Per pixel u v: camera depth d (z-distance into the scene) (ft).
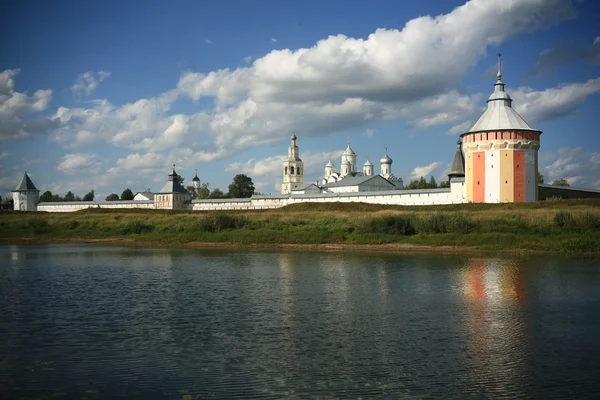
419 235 174.70
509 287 95.45
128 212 282.56
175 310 77.30
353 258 144.15
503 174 235.20
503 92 247.50
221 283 101.55
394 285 98.43
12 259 145.79
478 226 174.50
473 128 247.70
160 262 137.39
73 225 243.60
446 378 48.73
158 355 55.77
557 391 45.68
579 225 163.12
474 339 61.21
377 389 46.11
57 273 116.37
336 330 65.51
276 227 204.64
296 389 46.14
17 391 46.16
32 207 442.91
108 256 153.89
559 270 115.75
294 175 501.56
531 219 173.47
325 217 210.18
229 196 490.49
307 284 100.07
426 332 64.39
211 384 47.39
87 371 51.06
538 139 240.73
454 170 295.28
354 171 511.81
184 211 277.03
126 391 45.98
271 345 59.06
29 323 69.72
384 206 238.68
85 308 78.89
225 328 66.64
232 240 194.70
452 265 126.31
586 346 58.34
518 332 64.34
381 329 65.92
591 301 82.69
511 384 47.24
